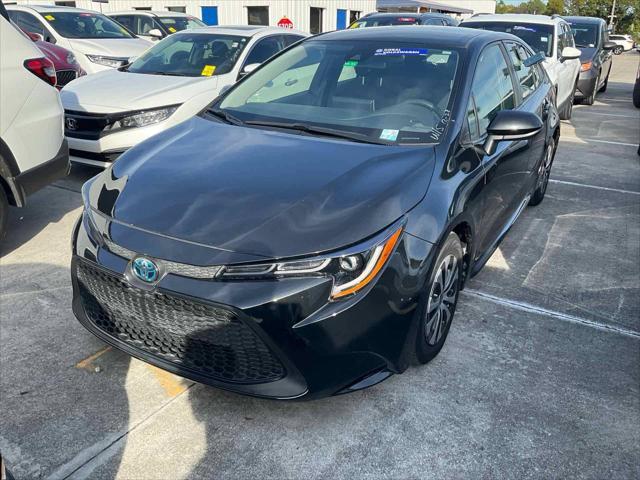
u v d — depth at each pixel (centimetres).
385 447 244
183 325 234
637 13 6812
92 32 949
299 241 226
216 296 221
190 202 249
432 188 270
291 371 227
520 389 283
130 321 252
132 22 1254
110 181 284
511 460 240
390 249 238
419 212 256
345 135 312
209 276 224
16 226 464
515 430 256
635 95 1181
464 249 310
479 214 314
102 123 516
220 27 704
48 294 356
